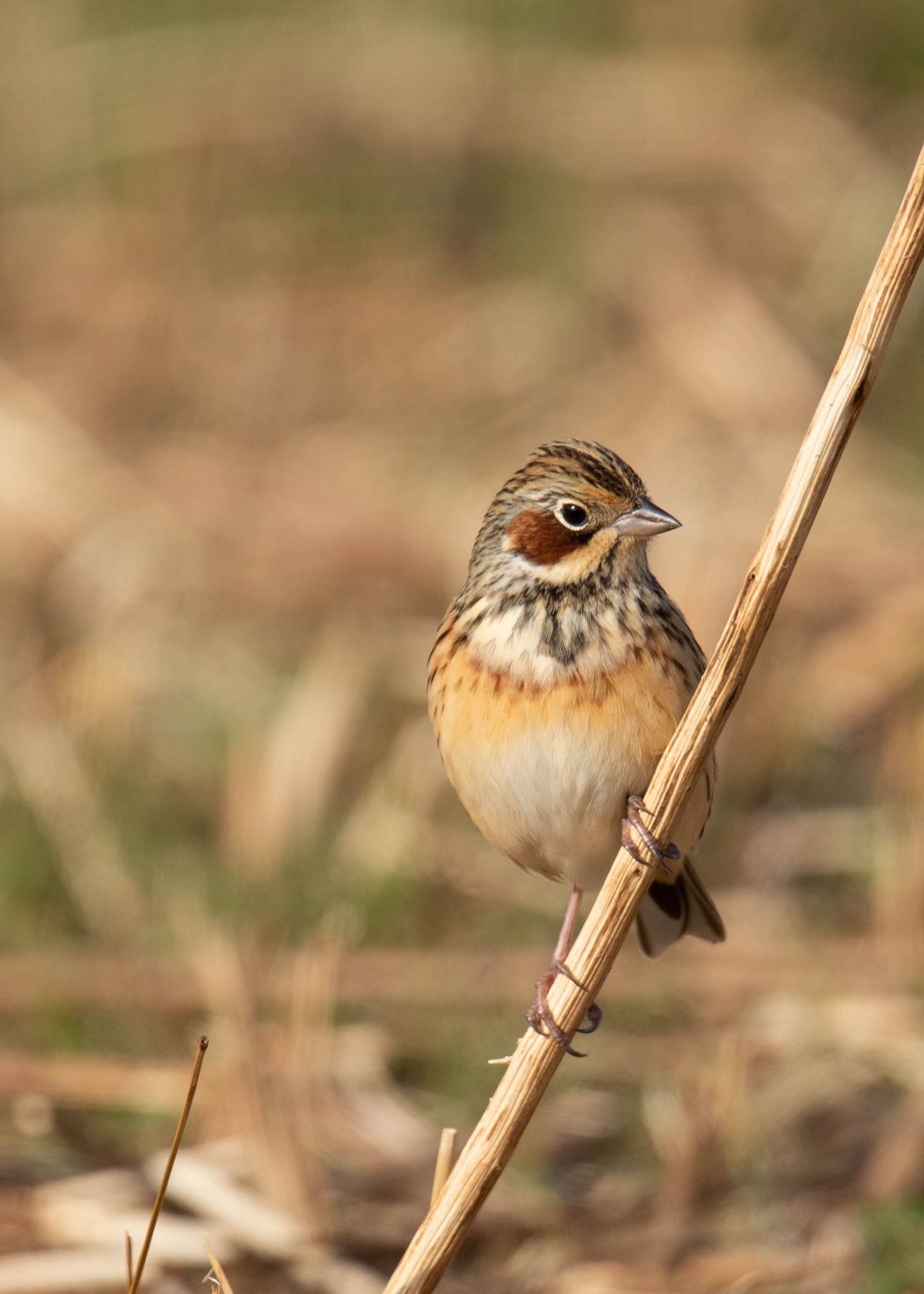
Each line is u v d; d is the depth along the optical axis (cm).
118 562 1498
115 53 2012
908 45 2002
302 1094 996
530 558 763
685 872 836
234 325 1816
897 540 1505
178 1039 1080
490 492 1567
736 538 1449
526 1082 648
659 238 1827
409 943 1159
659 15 2047
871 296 596
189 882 1191
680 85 1975
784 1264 910
